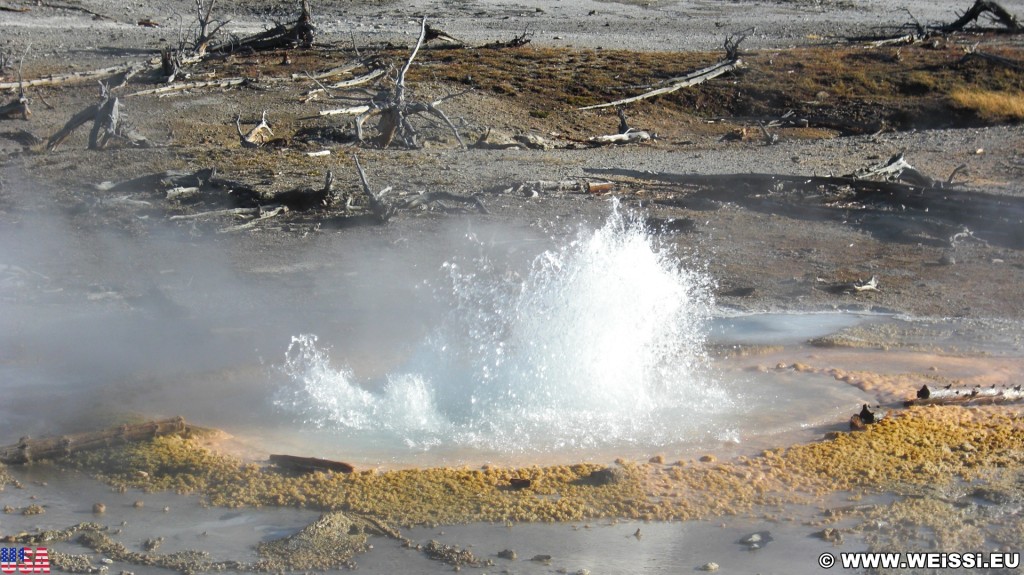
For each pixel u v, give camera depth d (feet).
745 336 36.37
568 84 116.47
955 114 116.06
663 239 51.06
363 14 160.15
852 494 24.64
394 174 66.64
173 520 23.27
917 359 34.47
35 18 139.64
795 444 27.35
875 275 45.50
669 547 22.08
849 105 117.91
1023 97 121.19
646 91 116.57
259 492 24.32
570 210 56.95
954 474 25.72
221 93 99.45
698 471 25.55
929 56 136.56
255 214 54.08
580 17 165.48
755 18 170.50
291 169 66.85
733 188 63.10
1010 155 83.82
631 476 25.11
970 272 46.26
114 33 133.80
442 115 84.07
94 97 95.35
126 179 61.62
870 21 169.27
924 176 66.13
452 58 124.88
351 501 23.72
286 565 21.22
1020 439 27.73
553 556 21.62
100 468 25.68
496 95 108.88
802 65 129.49
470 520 23.09
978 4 159.22
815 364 33.81
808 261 47.78
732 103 118.21
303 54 124.98
